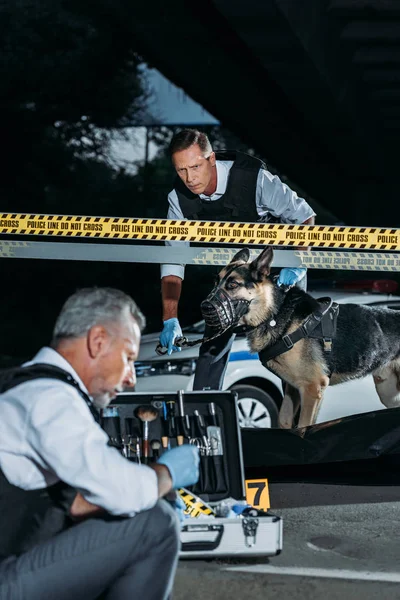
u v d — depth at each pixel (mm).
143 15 22938
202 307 7230
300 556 5312
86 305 3871
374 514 6371
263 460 7398
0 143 36062
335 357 7832
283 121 29703
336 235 7395
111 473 3600
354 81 24391
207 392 5547
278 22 18266
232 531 4820
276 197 7383
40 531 3773
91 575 3697
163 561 3783
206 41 24016
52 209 37094
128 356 3932
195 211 7477
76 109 36969
